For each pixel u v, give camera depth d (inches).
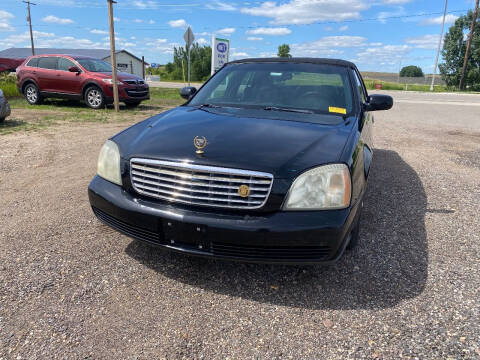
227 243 84.7
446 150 267.6
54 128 305.9
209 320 83.0
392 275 101.9
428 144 289.1
